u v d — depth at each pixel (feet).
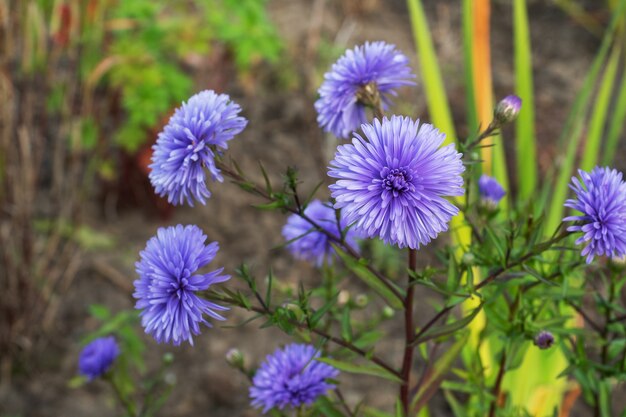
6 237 1.86
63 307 2.09
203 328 2.03
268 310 0.97
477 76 1.72
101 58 2.15
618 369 1.16
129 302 2.10
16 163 1.86
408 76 1.07
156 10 2.16
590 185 0.90
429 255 1.88
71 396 1.90
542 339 1.07
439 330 1.02
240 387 1.91
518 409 1.36
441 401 1.87
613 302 1.19
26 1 1.75
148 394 1.55
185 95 2.13
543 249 0.96
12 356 1.94
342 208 0.93
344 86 1.05
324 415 1.21
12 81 1.84
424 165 0.85
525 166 1.76
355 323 1.29
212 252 0.93
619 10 1.87
